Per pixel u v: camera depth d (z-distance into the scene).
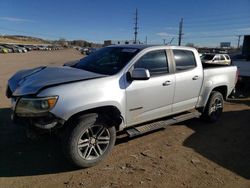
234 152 4.90
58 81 3.90
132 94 4.42
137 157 4.48
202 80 5.79
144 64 4.67
